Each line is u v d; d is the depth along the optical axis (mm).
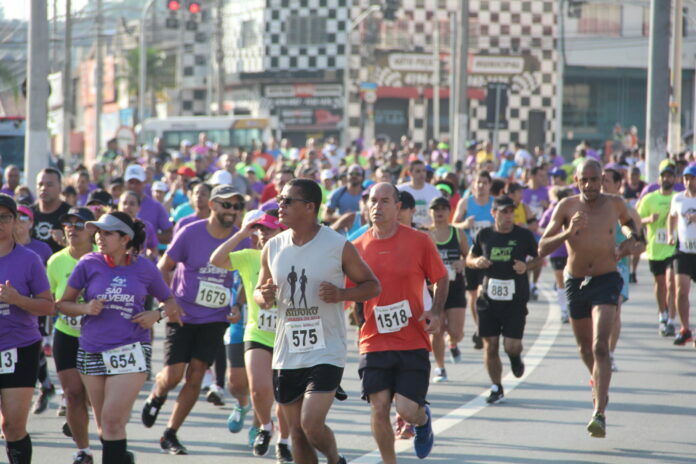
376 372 18234
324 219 38281
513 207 26266
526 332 37656
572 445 21281
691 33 140250
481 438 21938
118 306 17984
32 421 24188
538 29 151250
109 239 18031
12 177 41000
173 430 20938
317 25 147125
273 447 21469
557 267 40094
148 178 52625
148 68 165375
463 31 77688
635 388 27578
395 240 18516
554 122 151750
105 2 175000
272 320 19906
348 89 147125
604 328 21922
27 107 45906
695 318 41219
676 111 76938
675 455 20406
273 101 149500
